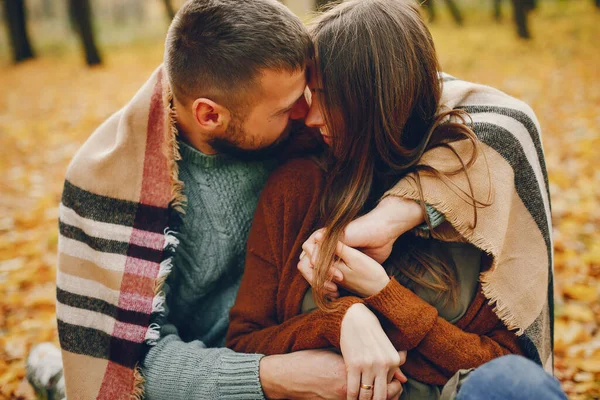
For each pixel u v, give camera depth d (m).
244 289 1.55
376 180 1.46
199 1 1.39
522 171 1.38
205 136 1.50
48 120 7.49
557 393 1.04
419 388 1.39
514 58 9.31
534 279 1.40
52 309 2.96
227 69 1.34
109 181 1.52
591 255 3.00
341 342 1.29
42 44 17.94
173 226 1.51
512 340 1.41
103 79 10.64
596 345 2.32
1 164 5.65
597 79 7.23
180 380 1.43
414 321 1.31
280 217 1.52
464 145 1.35
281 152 1.61
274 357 1.41
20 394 2.25
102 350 1.49
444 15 16.88
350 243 1.34
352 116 1.36
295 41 1.33
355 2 1.40
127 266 1.48
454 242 1.41
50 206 4.46
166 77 1.52
